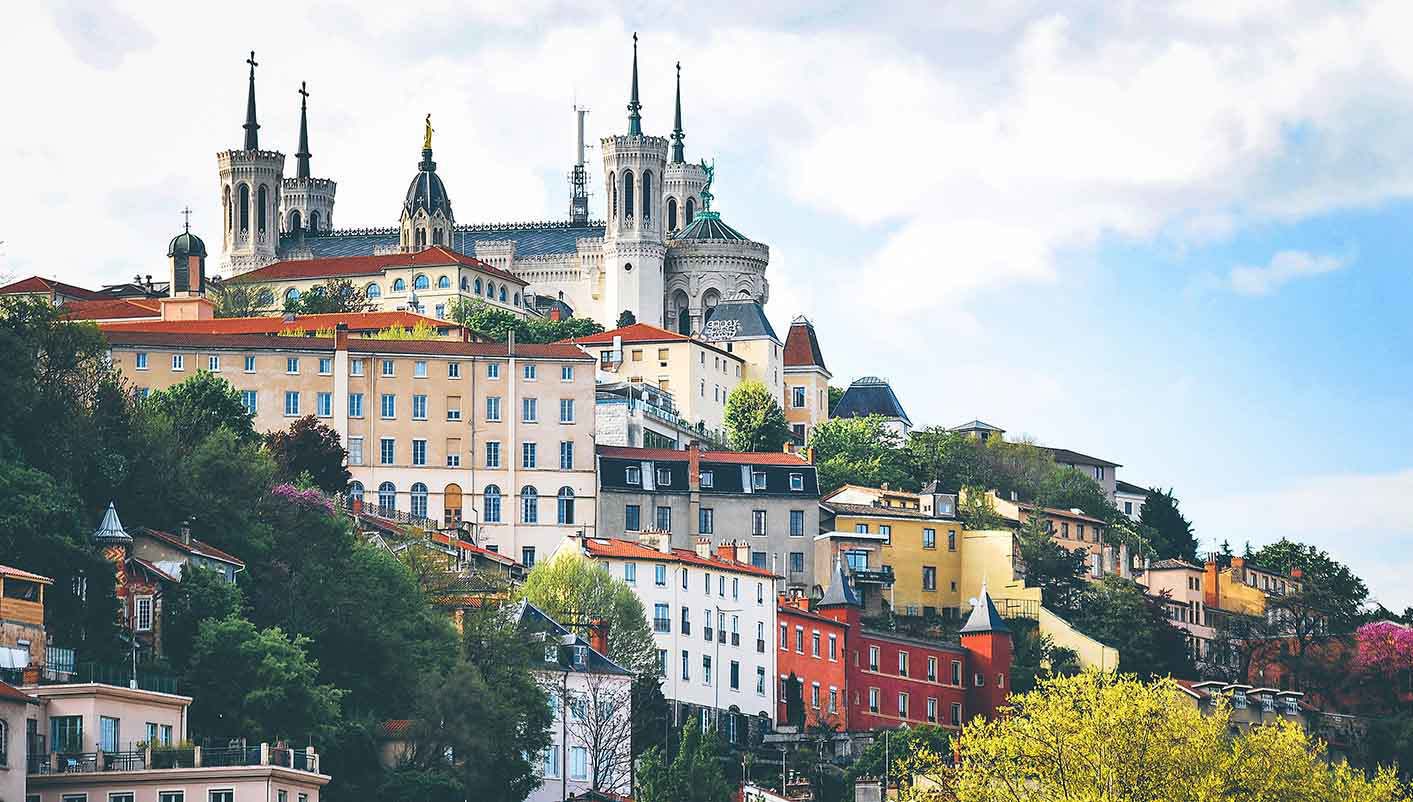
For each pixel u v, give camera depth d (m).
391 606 175.38
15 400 173.25
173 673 150.38
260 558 172.25
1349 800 140.62
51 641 146.38
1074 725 138.25
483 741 162.00
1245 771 138.75
